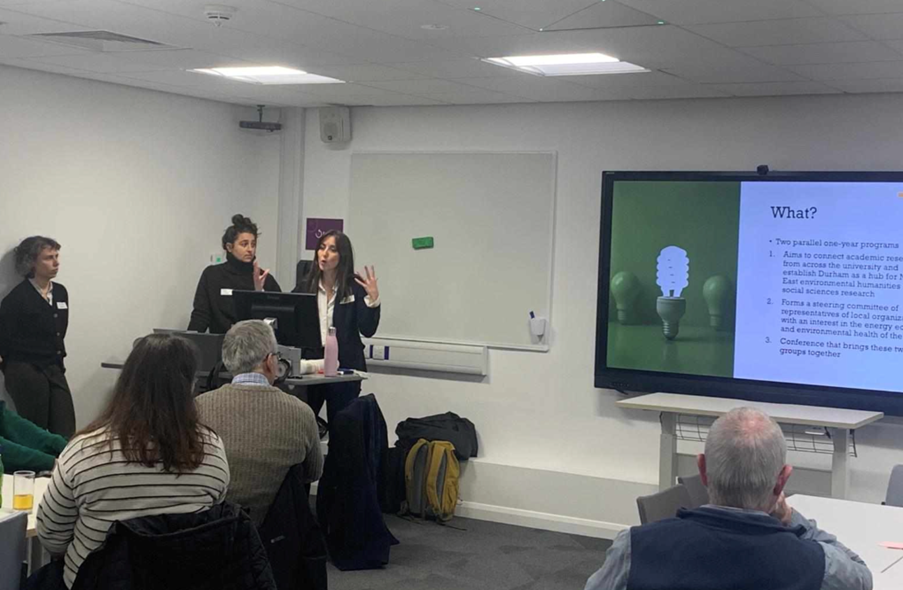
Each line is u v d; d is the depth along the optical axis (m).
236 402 3.45
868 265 5.49
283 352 4.75
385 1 3.82
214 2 3.95
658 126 6.18
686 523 2.13
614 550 2.15
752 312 5.78
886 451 5.57
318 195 7.35
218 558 2.56
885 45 4.27
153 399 2.69
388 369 7.09
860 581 2.09
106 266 6.53
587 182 6.40
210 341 5.52
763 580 2.03
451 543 5.91
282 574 3.44
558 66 5.21
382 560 5.36
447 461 6.41
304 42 4.71
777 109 5.84
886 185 5.43
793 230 5.66
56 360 6.02
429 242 6.93
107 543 2.51
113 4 4.06
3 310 5.85
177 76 6.01
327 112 7.13
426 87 6.00
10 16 4.38
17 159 5.95
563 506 6.34
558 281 6.51
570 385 6.50
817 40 4.22
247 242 6.76
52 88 6.11
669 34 4.21
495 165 6.68
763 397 5.77
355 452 5.28
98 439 2.68
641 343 6.11
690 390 5.96
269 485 3.46
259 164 7.52
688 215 5.94
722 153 6.00
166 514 2.58
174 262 6.99
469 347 6.75
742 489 2.16
